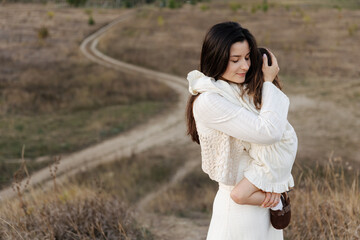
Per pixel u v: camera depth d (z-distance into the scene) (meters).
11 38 38.66
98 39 40.53
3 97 20.81
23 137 15.86
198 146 15.23
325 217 2.92
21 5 63.62
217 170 1.66
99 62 30.88
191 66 28.14
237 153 1.65
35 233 2.98
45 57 31.88
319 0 59.34
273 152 1.59
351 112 16.64
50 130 17.00
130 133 17.00
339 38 32.78
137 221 4.13
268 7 55.16
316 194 3.20
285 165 1.61
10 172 12.13
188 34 39.00
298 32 35.62
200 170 12.82
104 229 3.27
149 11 56.81
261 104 1.62
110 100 21.34
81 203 3.53
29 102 20.28
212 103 1.57
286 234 3.17
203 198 8.45
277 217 1.72
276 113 1.54
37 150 14.70
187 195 9.98
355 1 56.84
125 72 27.55
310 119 16.23
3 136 15.74
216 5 59.78
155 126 17.73
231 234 1.72
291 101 18.66
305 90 20.28
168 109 20.05
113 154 14.66
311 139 14.11
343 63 25.44
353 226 2.70
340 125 15.36
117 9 66.00
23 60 30.34
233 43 1.55
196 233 4.21
